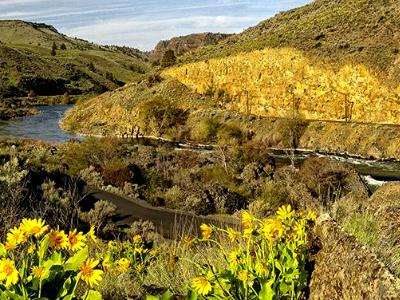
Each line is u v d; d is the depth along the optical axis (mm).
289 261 3086
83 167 26438
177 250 5020
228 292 2932
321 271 3070
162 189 21891
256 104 58688
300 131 49344
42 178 19719
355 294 2652
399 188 8773
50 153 31719
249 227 3354
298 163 39906
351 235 3127
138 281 4188
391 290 2412
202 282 2936
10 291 2426
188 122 59156
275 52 58219
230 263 3225
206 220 16422
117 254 5477
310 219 3676
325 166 22984
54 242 2695
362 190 21125
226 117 56812
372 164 39656
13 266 2438
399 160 40938
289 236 3342
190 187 21031
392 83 47906
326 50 54375
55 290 2582
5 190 10062
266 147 49438
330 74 52500
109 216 15719
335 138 46531
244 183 23641
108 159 29562
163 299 2914
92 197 19188
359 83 50156
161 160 30688
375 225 3654
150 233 12516
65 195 15617
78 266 2621
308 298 3098
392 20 54406
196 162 31062
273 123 52219
